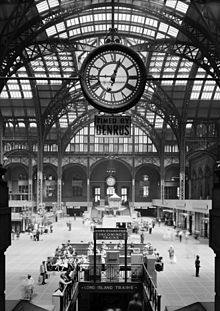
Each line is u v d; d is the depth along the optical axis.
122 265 26.62
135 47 39.50
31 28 34.78
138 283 23.03
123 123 10.88
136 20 39.97
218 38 33.31
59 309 16.36
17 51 34.81
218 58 34.38
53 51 39.56
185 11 33.66
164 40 38.69
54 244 41.19
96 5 33.84
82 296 23.38
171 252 31.44
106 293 24.50
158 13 34.50
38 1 31.98
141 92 8.09
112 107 8.09
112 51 8.12
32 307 6.83
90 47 40.81
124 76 8.12
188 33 35.28
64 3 33.66
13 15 31.66
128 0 34.06
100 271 24.30
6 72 34.81
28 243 41.91
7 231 5.62
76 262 26.34
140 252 28.91
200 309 6.76
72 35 42.16
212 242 5.54
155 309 17.38
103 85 8.12
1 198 5.56
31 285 21.03
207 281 24.98
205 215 45.81
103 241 34.88
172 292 22.16
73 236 47.72
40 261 31.56
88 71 8.12
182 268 29.17
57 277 26.11
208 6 30.33
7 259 32.44
